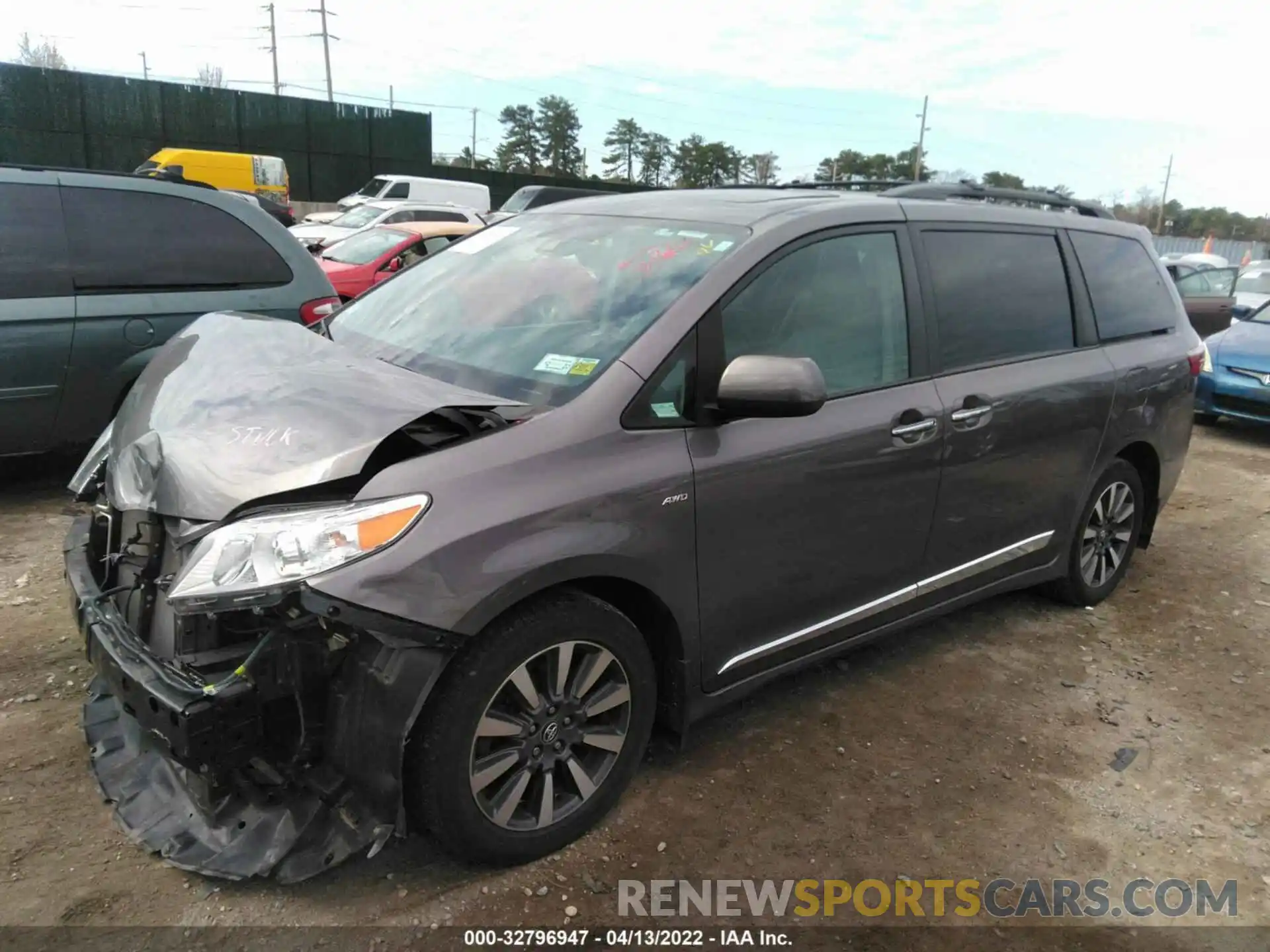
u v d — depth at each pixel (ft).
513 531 7.74
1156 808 10.27
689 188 12.89
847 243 10.65
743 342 9.48
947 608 12.40
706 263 9.61
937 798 10.14
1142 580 16.89
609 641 8.62
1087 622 14.90
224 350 9.55
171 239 17.47
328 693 7.60
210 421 8.27
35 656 11.60
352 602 7.05
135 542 8.45
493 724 8.02
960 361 11.68
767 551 9.68
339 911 7.95
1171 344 15.28
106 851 8.43
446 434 8.26
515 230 12.02
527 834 8.50
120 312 16.74
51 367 16.20
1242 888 9.10
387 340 10.62
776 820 9.56
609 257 10.37
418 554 7.30
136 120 91.09
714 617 9.45
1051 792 10.41
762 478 9.39
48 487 17.97
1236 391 27.91
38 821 8.72
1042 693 12.57
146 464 8.18
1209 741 11.68
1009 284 12.57
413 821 8.11
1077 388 13.10
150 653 7.61
